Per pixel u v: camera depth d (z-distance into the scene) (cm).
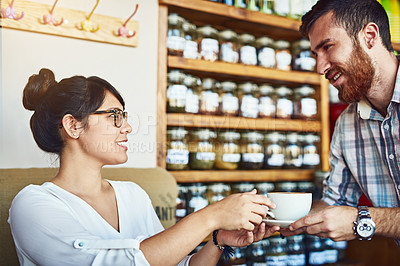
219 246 99
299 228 101
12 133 137
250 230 91
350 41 108
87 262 79
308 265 191
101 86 99
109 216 100
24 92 98
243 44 190
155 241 80
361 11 108
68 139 96
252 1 189
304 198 91
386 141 119
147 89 165
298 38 212
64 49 148
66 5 147
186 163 172
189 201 173
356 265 192
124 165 157
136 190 112
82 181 98
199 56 179
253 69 188
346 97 114
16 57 139
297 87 211
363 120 126
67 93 95
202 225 82
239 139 190
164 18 169
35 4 141
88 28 151
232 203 84
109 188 107
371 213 98
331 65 112
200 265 100
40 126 96
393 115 115
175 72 171
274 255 185
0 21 134
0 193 115
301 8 201
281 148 197
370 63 109
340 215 97
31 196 88
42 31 142
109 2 157
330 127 225
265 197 88
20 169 123
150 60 166
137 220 106
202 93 179
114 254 78
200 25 191
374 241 194
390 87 114
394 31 228
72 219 86
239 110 190
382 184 125
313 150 203
